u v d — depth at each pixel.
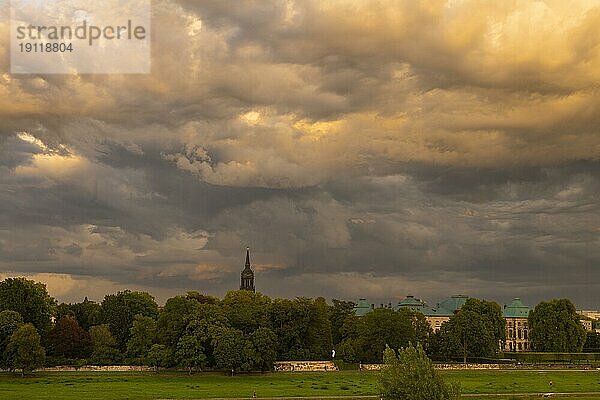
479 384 179.88
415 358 109.31
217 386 174.25
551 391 165.38
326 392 160.50
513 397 150.00
